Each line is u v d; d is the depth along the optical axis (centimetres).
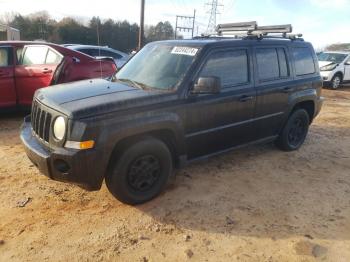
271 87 527
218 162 552
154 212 397
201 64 438
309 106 638
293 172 530
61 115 357
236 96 474
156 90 418
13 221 369
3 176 471
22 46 762
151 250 333
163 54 475
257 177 505
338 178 518
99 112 355
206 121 447
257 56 513
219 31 614
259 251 338
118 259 318
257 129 529
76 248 330
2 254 318
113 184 384
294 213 410
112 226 367
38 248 328
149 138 399
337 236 368
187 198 431
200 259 323
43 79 735
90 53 1329
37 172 486
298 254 336
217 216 395
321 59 1708
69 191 436
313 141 700
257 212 407
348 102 1267
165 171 420
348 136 755
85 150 348
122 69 510
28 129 440
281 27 596
